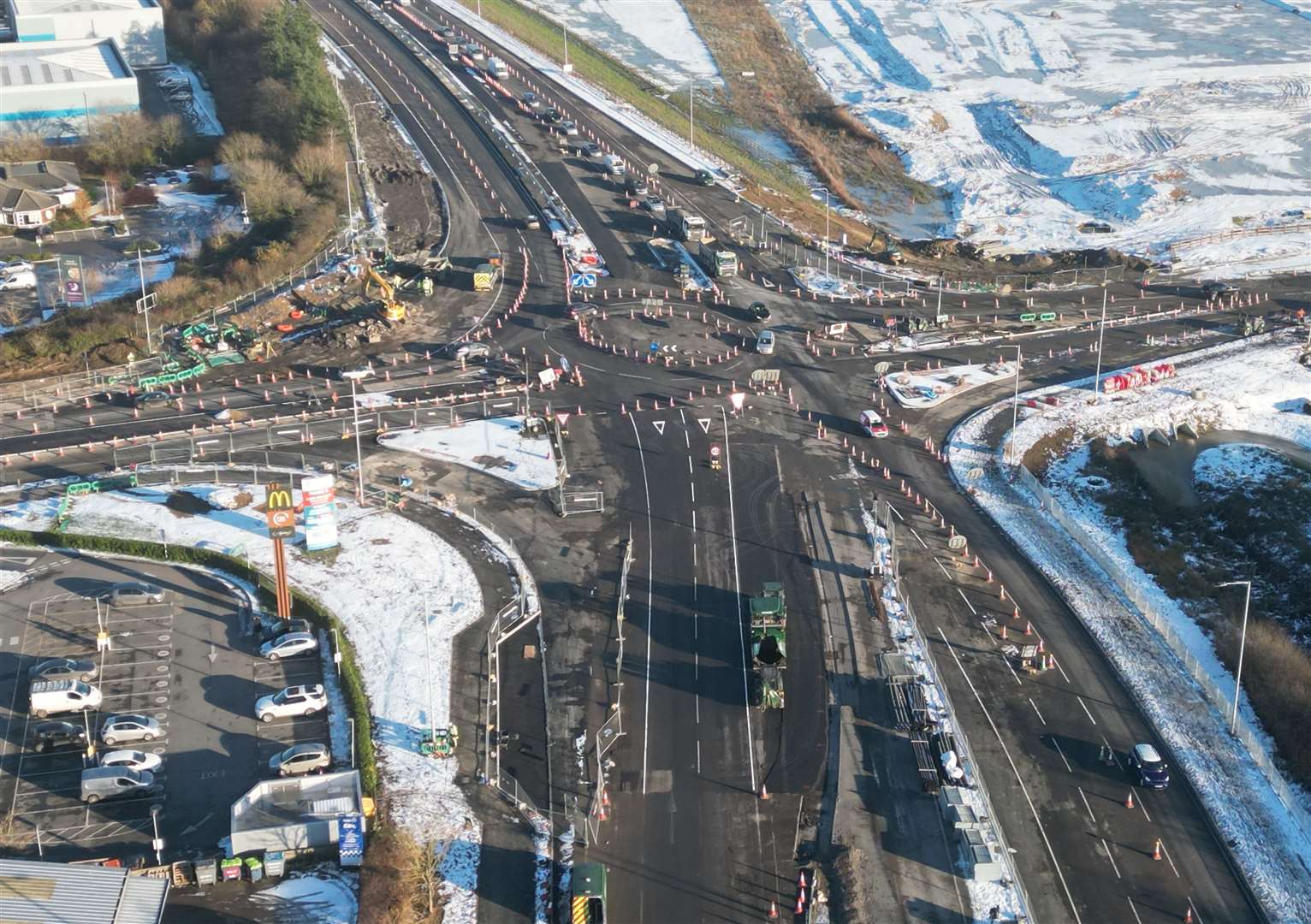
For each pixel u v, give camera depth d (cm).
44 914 7462
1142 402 14838
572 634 10525
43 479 12731
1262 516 12775
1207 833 8769
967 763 9262
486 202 19225
